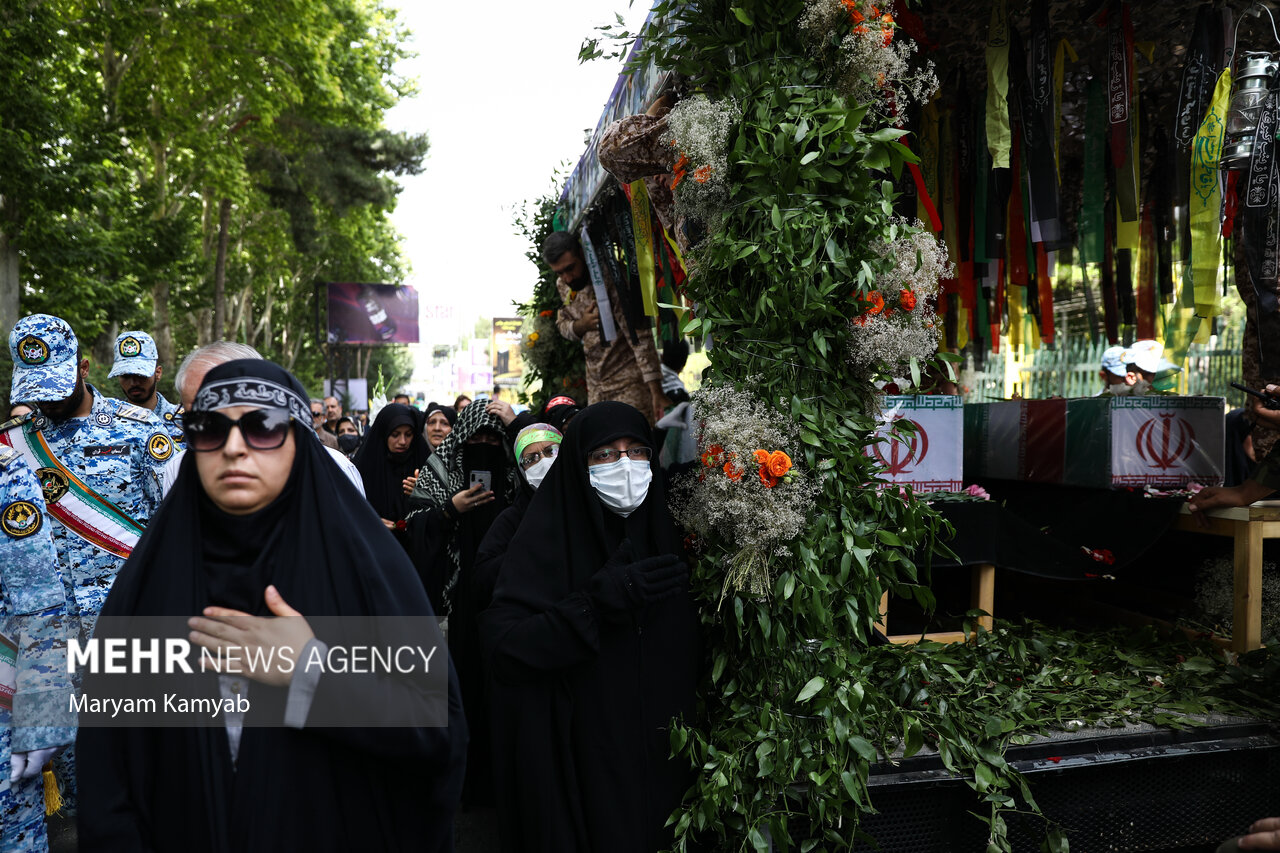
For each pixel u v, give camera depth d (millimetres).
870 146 2289
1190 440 3570
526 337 6820
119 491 2818
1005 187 4113
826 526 2340
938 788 2383
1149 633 3406
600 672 2369
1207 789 2566
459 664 3533
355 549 1478
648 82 3234
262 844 1349
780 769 2250
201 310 27156
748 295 2402
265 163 25266
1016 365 8133
